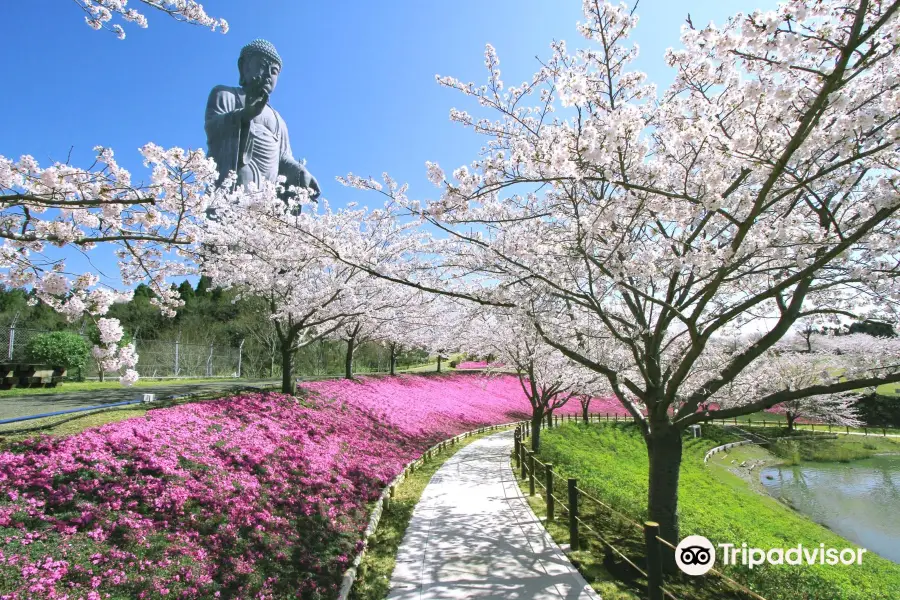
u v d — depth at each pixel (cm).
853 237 447
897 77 435
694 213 528
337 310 1324
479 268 805
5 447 605
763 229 567
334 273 1307
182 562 502
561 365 1499
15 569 411
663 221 720
